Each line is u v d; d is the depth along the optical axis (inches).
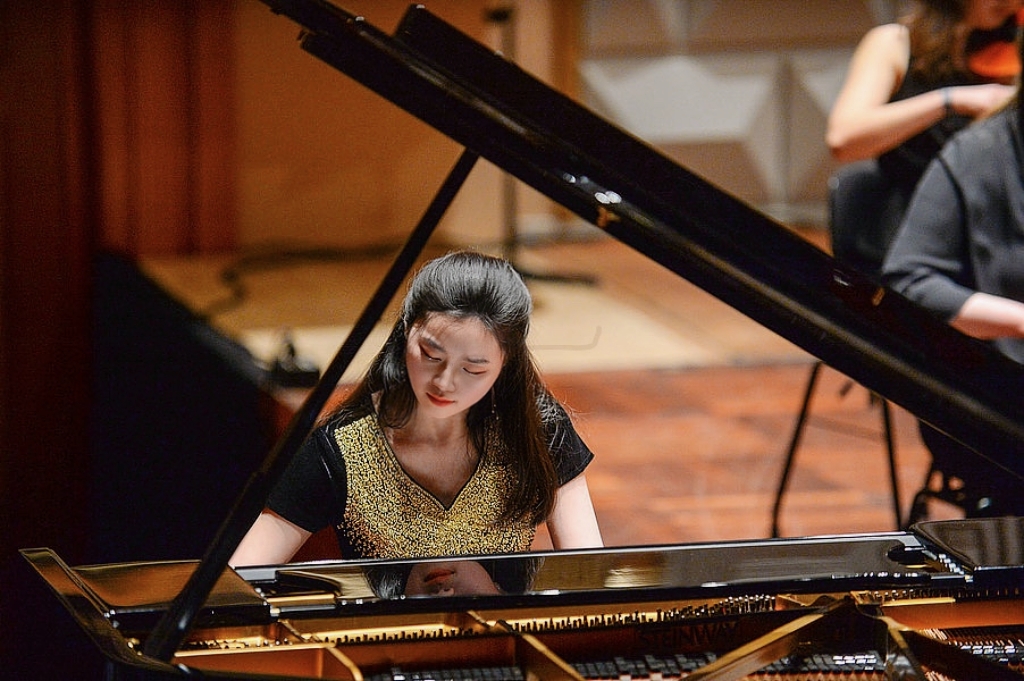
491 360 209.0
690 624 194.1
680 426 511.2
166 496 540.7
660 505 427.8
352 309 591.2
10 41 607.8
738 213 205.2
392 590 187.5
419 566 196.7
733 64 889.5
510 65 198.5
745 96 890.7
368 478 223.0
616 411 527.2
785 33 889.5
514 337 212.7
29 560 193.9
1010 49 352.8
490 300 209.5
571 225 866.8
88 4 641.0
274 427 435.8
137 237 677.9
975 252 299.1
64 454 630.5
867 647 194.1
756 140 895.7
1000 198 296.8
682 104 884.0
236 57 690.2
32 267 627.2
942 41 354.9
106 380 619.5
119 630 173.9
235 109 696.4
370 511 223.8
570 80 875.4
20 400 627.2
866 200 350.3
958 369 205.6
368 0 684.7
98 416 621.9
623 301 698.2
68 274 634.2
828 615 192.4
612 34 870.4
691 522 413.4
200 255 693.9
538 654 178.1
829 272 204.4
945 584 197.2
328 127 719.7
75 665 165.2
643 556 203.8
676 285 747.4
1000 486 285.7
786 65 894.4
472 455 225.6
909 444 497.7
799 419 373.4
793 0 885.2
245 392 464.4
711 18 877.8
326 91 714.8
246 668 175.8
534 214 861.8
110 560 587.8
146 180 673.0
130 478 583.5
